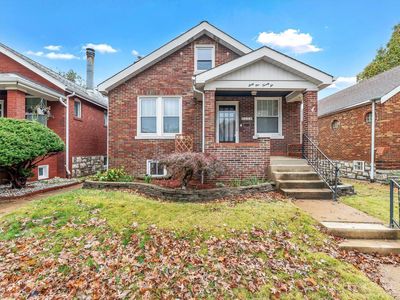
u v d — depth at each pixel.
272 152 10.63
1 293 3.16
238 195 6.81
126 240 4.31
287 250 4.05
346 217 5.34
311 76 7.99
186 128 10.52
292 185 7.20
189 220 4.95
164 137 10.47
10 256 3.91
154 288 3.20
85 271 3.54
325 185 7.24
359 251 4.29
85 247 4.10
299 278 3.41
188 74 10.55
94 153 14.42
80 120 12.87
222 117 10.78
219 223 4.80
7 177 9.35
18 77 9.04
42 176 10.93
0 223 5.05
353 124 12.20
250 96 10.62
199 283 3.28
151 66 10.53
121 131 10.46
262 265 3.66
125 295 3.10
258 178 7.98
